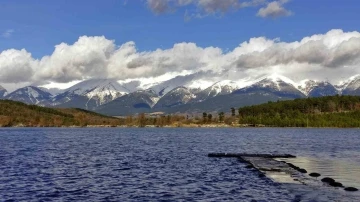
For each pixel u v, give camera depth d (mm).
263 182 53938
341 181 53906
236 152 109500
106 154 99250
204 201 42594
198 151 111375
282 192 46625
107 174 62594
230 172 64875
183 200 43156
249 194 45906
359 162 77688
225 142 160250
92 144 144125
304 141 167875
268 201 42156
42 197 44438
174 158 88750
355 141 167250
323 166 70938
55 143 150000
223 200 42938
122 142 159000
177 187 50906
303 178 56875
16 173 62656
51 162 79250
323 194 45188
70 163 77750
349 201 41656
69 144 143750
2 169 67312
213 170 67562
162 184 53188
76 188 49969
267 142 160500
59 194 46156
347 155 95562
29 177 58531
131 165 74938
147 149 118250
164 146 133500
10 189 48875
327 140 176250
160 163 78500
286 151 111875
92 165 74688
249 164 75000
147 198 44281
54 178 57844
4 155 94500
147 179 57562
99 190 48781
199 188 50156
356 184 51562
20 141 163875
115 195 45812
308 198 43219
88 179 57281
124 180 56562
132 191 48219
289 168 67750
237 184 52750
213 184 53062
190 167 71875
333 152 106438
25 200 42938
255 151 112875
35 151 108312
